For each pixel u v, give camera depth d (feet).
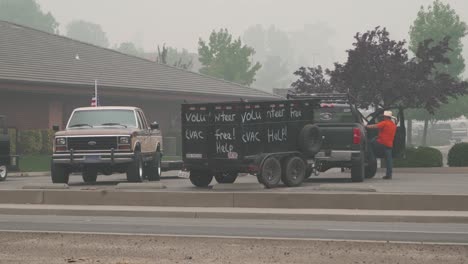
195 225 47.16
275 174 60.75
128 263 32.48
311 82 106.52
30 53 133.08
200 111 61.11
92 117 70.18
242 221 49.34
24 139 120.26
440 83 98.43
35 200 56.29
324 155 68.18
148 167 75.41
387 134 74.08
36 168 106.52
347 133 67.97
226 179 67.87
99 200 55.47
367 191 54.08
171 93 150.41
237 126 59.31
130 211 52.26
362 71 98.84
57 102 130.72
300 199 52.60
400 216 48.65
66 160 65.57
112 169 68.28
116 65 150.61
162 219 50.65
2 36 134.62
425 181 71.15
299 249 36.11
